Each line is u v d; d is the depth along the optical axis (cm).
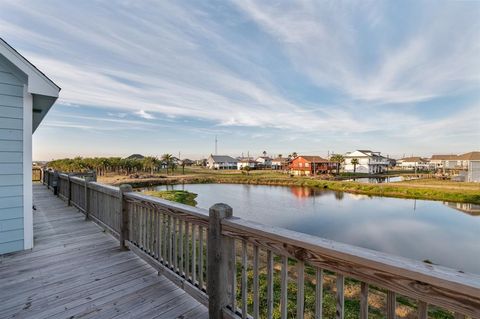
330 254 104
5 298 213
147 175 4288
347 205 1981
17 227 322
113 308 199
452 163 5381
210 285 175
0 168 312
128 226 323
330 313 299
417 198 2344
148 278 249
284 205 1956
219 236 168
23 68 314
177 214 221
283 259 128
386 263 87
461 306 69
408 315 324
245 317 156
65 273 259
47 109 432
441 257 930
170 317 188
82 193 535
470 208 1875
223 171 6122
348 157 5784
